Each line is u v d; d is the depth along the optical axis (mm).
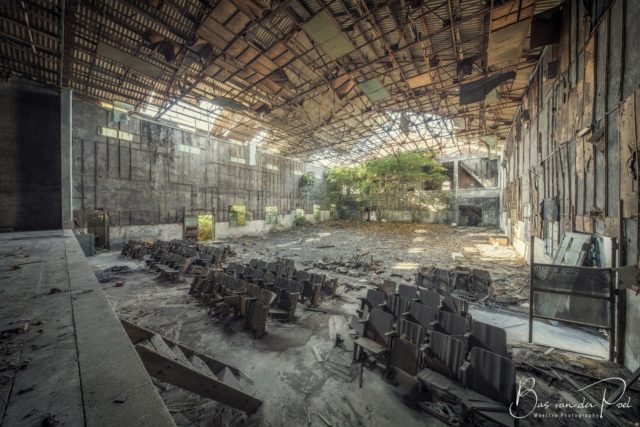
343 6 8203
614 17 5133
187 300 7930
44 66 10125
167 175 19391
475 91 11641
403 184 32781
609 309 4906
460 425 3383
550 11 7953
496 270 11680
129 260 13203
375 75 12586
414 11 8203
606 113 5348
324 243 20594
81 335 2152
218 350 5219
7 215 10344
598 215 5777
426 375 3877
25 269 4422
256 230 26969
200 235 21578
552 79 8469
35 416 1255
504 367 3365
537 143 10789
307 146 27703
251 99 16453
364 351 4859
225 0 8094
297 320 6688
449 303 5965
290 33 9352
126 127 17172
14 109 10477
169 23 9203
